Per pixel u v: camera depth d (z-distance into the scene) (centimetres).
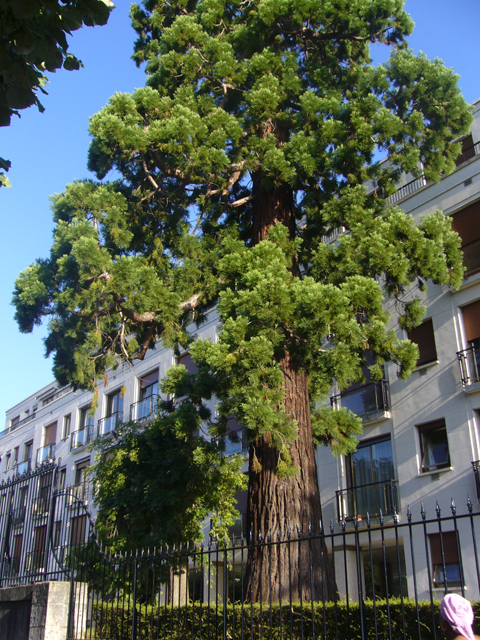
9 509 952
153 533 1263
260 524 892
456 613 359
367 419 1706
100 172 1112
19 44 419
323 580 829
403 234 989
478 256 1566
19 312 1027
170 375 1045
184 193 1219
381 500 1616
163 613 734
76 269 966
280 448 874
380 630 571
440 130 1135
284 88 1173
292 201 1168
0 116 461
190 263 1128
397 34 1275
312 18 1204
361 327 907
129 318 1051
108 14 430
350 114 1098
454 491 1448
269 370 861
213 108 1164
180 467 1273
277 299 858
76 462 3073
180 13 1391
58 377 1078
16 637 801
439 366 1574
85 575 806
